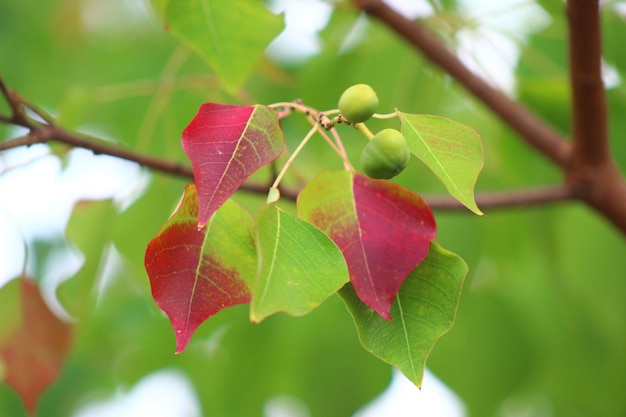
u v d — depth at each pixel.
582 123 0.76
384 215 0.58
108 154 0.69
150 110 0.81
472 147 0.58
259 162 0.56
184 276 0.58
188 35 0.71
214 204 0.56
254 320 0.55
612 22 0.89
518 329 0.91
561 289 0.91
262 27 0.71
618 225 0.77
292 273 0.56
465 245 0.85
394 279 0.58
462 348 0.90
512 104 0.81
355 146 0.87
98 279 0.76
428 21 0.85
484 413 0.90
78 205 0.76
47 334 0.75
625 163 0.90
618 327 0.90
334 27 0.89
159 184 0.80
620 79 0.90
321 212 0.58
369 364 0.91
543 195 0.77
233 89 0.72
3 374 0.74
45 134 0.68
